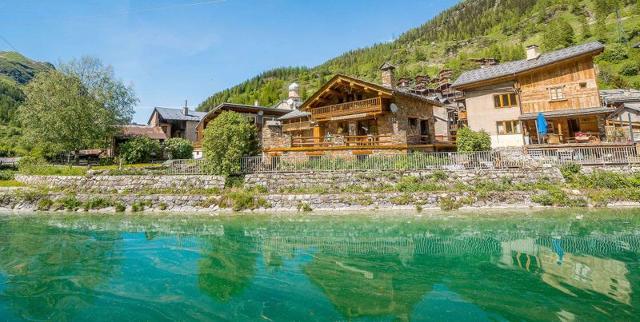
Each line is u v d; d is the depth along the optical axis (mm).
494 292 6336
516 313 5387
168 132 52125
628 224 12281
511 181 18172
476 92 28875
